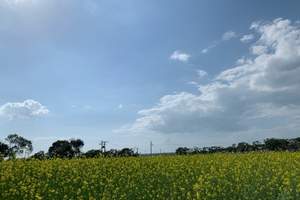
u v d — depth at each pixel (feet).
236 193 60.08
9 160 83.76
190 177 73.20
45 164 81.15
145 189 63.87
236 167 77.05
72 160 88.58
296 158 89.81
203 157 96.58
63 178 72.02
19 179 70.49
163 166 82.02
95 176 71.87
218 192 61.36
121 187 65.87
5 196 61.41
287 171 69.72
